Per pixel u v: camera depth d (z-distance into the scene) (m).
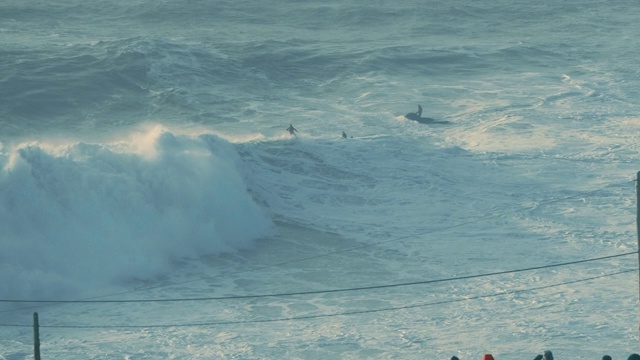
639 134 155.00
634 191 123.50
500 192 124.44
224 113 173.62
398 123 165.25
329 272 98.75
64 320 84.31
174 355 75.56
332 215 118.25
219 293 92.50
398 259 102.06
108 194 103.75
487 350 75.94
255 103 181.50
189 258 104.00
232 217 111.44
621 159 139.12
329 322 83.50
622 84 198.75
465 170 132.88
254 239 110.44
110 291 93.06
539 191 124.62
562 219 113.31
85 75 190.75
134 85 189.00
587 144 148.50
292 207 120.25
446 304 87.62
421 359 74.50
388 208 120.00
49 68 193.88
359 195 124.25
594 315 83.25
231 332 80.94
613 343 76.69
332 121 166.75
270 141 136.75
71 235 98.31
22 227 96.44
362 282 95.12
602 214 114.81
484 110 175.50
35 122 166.88
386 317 84.50
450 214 116.88
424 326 82.00
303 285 94.62
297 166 130.88
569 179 129.50
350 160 134.00
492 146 147.62
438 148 141.12
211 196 111.00
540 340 77.81
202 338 79.50
